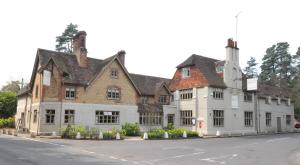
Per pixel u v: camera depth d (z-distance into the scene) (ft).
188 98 143.64
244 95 151.64
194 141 96.02
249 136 128.16
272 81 266.57
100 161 48.60
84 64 126.52
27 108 132.46
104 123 124.36
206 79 135.13
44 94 113.09
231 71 145.59
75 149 65.72
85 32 129.08
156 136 104.06
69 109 115.96
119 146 74.74
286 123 179.22
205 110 132.87
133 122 132.46
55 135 104.88
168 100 150.92
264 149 74.33
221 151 68.44
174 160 52.90
